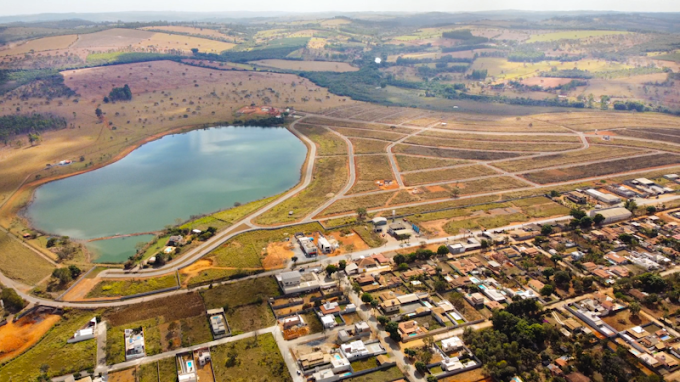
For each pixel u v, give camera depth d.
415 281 147.62
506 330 120.56
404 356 115.75
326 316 128.62
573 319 126.00
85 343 120.88
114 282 148.38
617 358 107.88
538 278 147.88
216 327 123.88
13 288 146.12
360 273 152.62
